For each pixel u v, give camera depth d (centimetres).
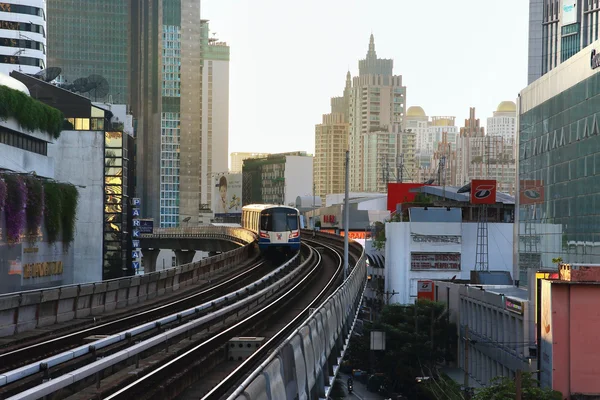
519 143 8750
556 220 7531
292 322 3750
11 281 6869
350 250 9281
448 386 6109
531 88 8350
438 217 11712
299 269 6344
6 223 6769
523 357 5509
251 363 2727
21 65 13975
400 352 7269
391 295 11450
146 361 2617
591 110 6669
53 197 7862
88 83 14838
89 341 2859
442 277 11638
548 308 4338
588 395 4228
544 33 19712
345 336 3922
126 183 10931
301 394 1983
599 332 4259
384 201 18000
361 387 7719
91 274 10325
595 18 18388
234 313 3853
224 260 7062
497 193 13262
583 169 6856
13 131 7638
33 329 3384
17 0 13912
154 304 4625
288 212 7844
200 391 2383
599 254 6481
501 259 11662
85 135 10425
